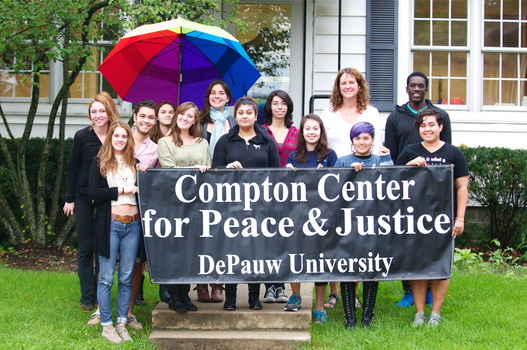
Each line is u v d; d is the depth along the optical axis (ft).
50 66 31.63
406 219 17.58
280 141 20.18
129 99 22.38
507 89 32.65
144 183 17.38
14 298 20.57
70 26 26.08
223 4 32.07
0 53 26.55
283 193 17.52
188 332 17.51
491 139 31.73
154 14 24.50
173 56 21.89
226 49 21.52
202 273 17.43
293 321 17.65
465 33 32.35
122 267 17.44
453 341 16.74
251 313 17.70
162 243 17.42
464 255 27.17
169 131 18.51
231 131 18.72
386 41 31.76
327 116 20.44
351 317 17.99
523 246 28.25
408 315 19.08
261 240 17.49
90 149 19.25
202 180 17.49
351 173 17.56
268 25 32.53
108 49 31.71
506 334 17.15
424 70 32.35
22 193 28.73
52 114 28.09
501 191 28.40
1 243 29.43
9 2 24.13
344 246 17.54
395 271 17.58
